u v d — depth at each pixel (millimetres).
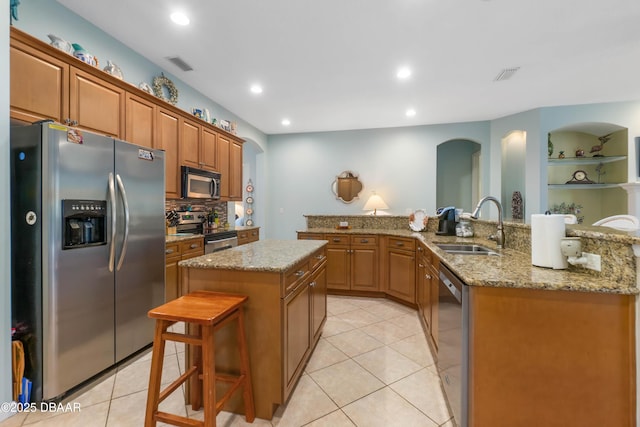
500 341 1229
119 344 2002
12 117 1702
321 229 4055
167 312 1294
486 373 1239
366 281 3578
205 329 1233
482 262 1600
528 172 4473
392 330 2627
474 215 2268
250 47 2734
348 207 5684
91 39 2385
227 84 3555
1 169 1522
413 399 1676
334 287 3672
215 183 3697
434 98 4000
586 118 4199
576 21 2342
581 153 4590
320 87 3637
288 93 3832
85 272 1768
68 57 2006
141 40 2621
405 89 3699
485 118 4895
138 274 2152
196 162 3449
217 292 1575
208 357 1229
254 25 2398
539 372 1202
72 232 1684
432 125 5293
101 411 1562
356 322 2812
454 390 1433
